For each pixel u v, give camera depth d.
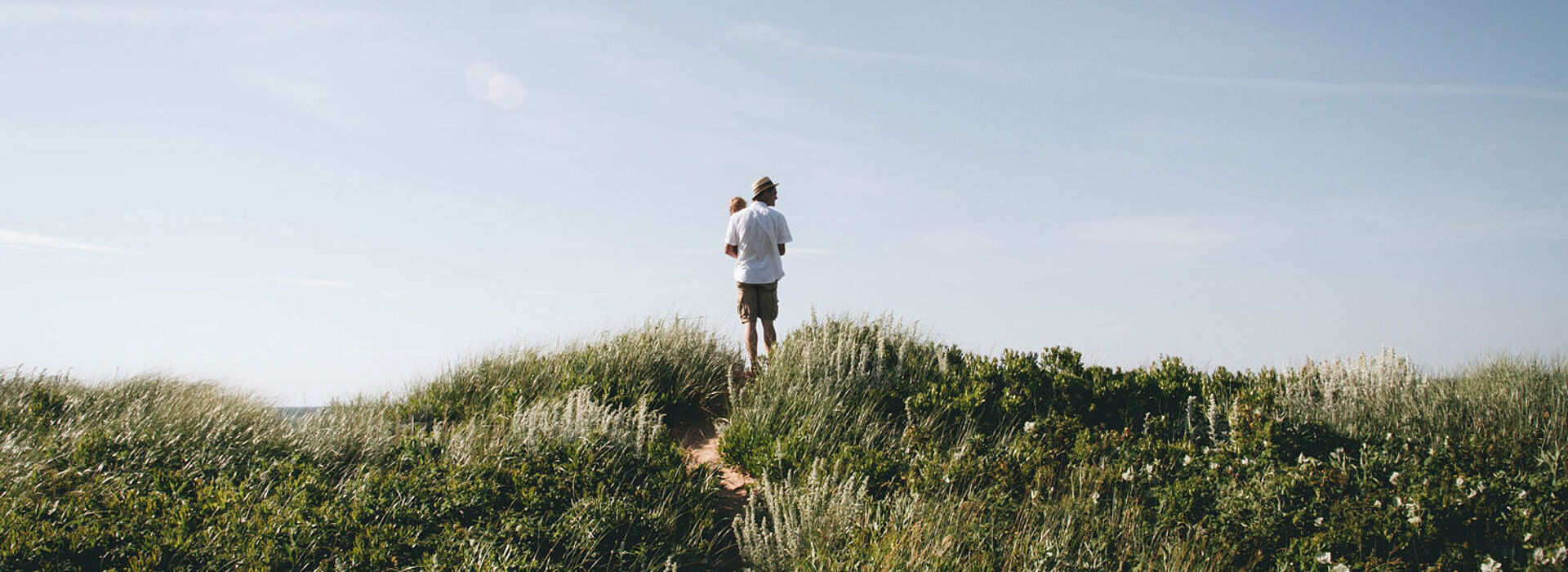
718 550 4.92
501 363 8.40
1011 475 5.45
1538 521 4.27
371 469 5.42
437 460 5.59
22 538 4.09
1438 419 6.27
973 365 7.89
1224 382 7.60
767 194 9.15
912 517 4.80
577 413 6.23
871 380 7.55
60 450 5.70
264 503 4.72
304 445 6.04
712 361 8.57
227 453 5.80
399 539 4.36
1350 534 4.35
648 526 4.68
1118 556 4.45
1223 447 5.82
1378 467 5.20
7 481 5.07
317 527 4.44
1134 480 5.38
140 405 6.85
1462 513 4.38
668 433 7.23
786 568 4.48
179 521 4.45
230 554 4.12
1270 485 4.88
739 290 9.07
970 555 4.37
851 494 5.18
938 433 6.66
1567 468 4.97
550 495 4.97
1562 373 7.04
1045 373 7.54
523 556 4.16
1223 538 4.59
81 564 4.05
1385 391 6.74
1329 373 7.18
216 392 8.06
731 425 6.77
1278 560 4.38
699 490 5.39
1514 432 5.73
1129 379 7.41
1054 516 4.89
